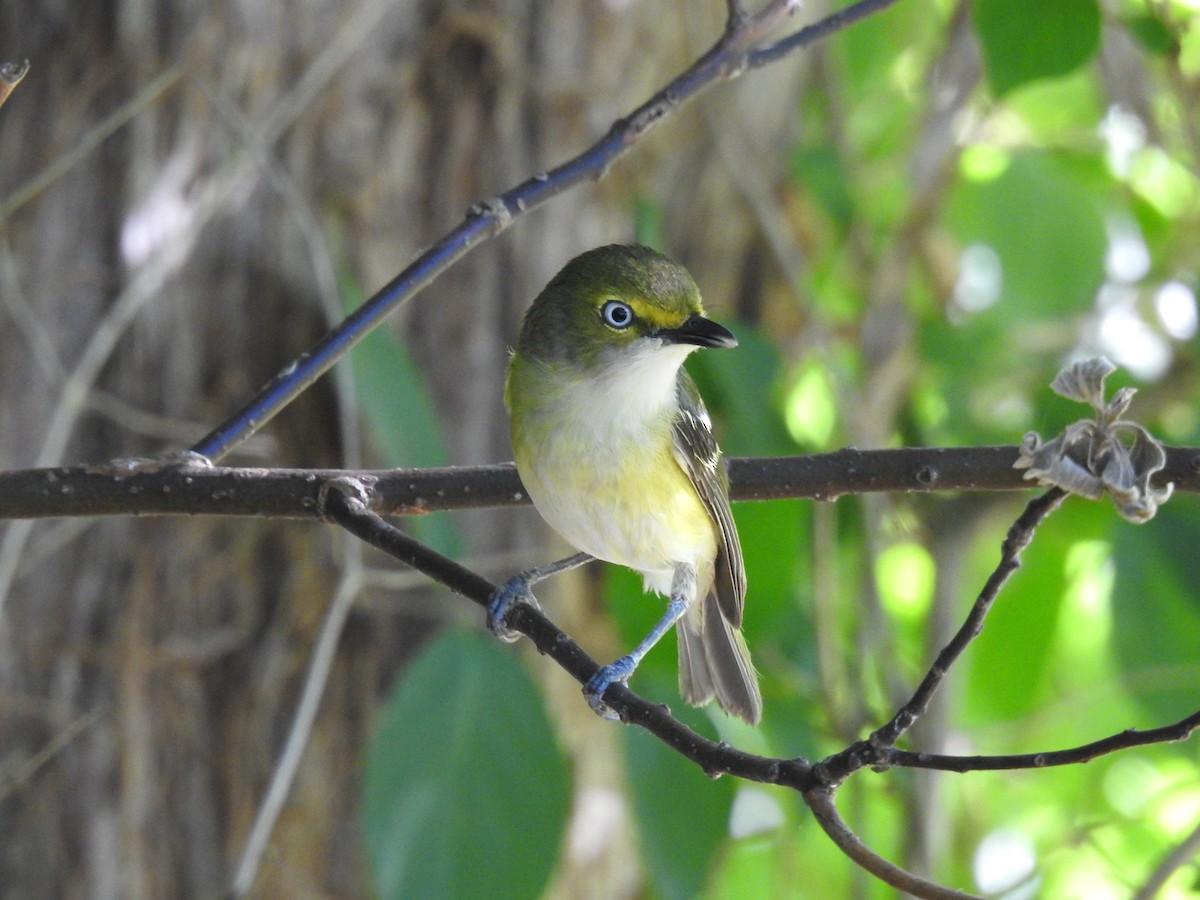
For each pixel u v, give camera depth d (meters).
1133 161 14.12
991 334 13.47
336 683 10.64
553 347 7.85
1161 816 13.36
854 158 12.76
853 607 12.71
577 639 11.34
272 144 10.57
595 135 11.29
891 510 12.64
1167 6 11.23
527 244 11.12
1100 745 4.66
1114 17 10.93
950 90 12.84
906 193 13.20
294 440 10.73
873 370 12.76
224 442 7.11
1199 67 12.88
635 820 9.30
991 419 13.39
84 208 10.56
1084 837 12.22
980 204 13.69
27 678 10.31
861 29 14.08
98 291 10.56
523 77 11.07
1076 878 13.40
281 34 10.66
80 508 6.88
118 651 10.35
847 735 11.48
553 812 8.77
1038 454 4.50
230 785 10.48
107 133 10.39
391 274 10.85
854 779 11.81
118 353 10.49
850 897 12.10
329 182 10.77
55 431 9.77
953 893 4.54
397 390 9.39
